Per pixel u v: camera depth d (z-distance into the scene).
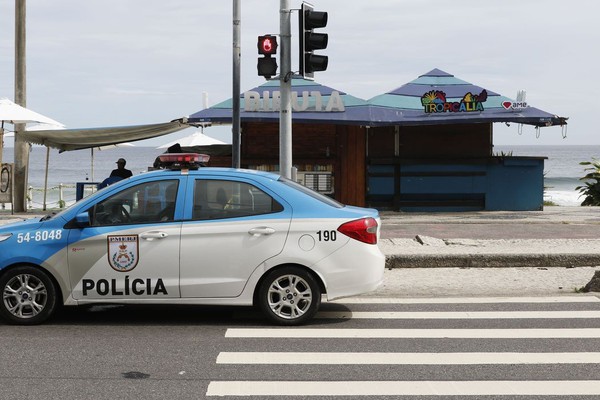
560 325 8.16
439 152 21.25
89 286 8.08
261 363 6.64
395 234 15.38
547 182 87.12
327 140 21.11
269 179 8.28
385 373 6.34
